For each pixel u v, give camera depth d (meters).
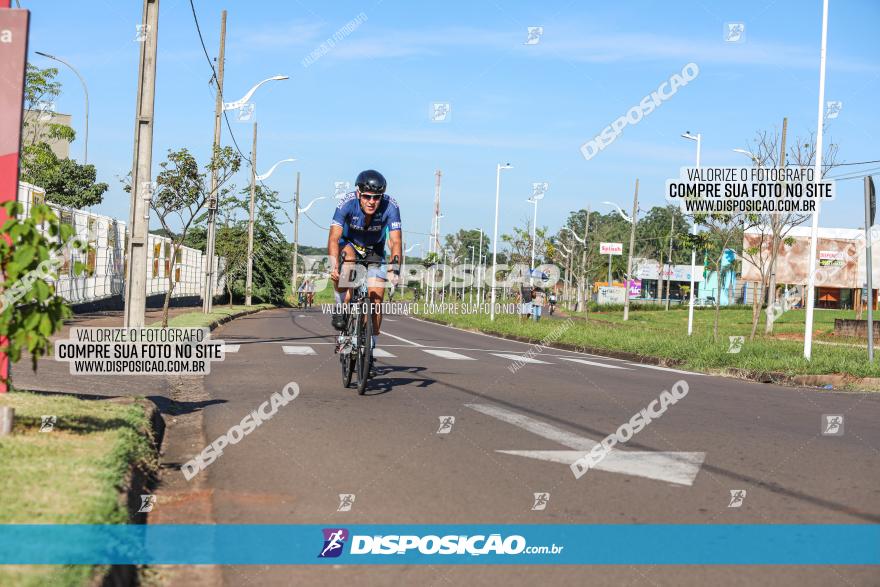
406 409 8.69
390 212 9.66
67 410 6.55
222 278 55.34
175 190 18.94
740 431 8.09
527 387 11.27
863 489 5.71
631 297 93.69
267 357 14.44
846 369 15.16
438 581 3.85
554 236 60.12
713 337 25.11
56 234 4.97
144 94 13.38
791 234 55.16
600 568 4.04
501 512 4.91
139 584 3.73
